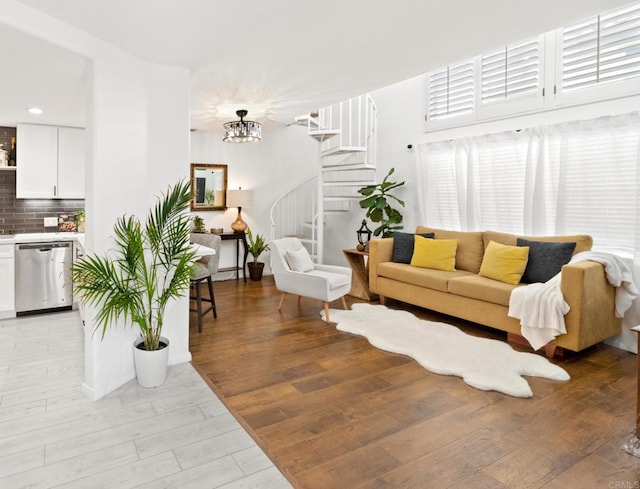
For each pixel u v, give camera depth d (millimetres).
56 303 4578
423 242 4840
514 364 3113
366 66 3299
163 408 2498
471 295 3932
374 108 5609
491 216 4730
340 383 2854
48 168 4789
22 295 4383
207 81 3662
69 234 4746
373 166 5488
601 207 3750
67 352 3396
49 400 2580
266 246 6707
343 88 3922
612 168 3662
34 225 4988
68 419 2355
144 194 2965
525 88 4324
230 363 3209
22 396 2631
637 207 3447
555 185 4090
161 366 2797
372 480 1831
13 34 2186
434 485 1797
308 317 4477
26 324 4145
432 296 4375
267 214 7020
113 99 2695
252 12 2303
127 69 2809
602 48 3693
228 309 4793
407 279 4621
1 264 4277
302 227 7312
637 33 3473
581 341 3164
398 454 2027
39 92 3459
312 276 4293
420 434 2209
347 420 2359
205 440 2156
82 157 4973
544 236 4156
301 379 2920
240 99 4359
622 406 2518
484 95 4730
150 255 3000
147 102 2994
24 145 4641
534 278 3873
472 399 2611
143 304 2768
